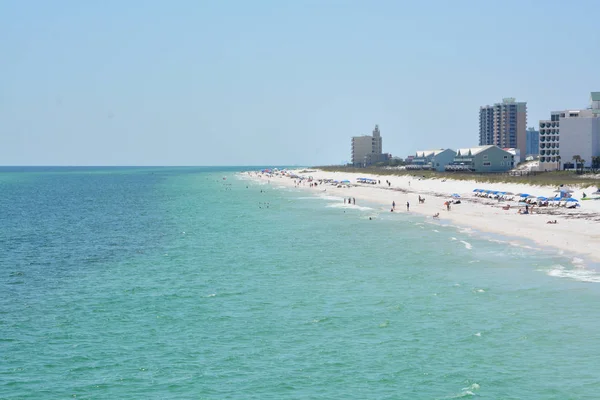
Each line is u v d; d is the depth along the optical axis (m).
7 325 45.41
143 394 33.59
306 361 37.75
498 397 32.38
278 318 46.41
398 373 35.66
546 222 90.94
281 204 153.88
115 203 169.25
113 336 42.81
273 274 62.25
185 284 58.22
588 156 195.50
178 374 36.12
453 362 37.03
